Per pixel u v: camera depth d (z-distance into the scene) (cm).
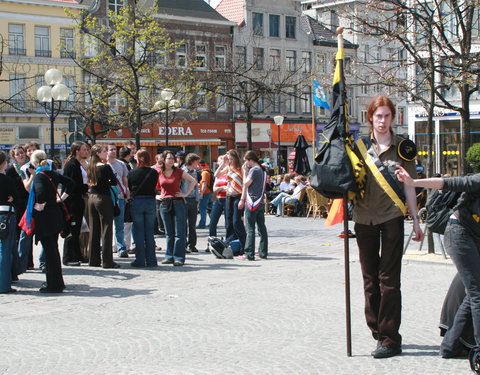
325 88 2448
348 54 6294
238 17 5875
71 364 652
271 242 1727
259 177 1385
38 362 661
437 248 1452
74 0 5119
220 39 5672
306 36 6144
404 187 641
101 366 643
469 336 636
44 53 4919
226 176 1531
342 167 624
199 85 3259
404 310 870
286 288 1045
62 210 1127
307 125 6206
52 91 1959
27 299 986
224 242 1421
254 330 775
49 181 1030
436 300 934
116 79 3162
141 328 796
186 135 5469
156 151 5353
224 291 1029
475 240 606
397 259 646
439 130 3781
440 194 625
